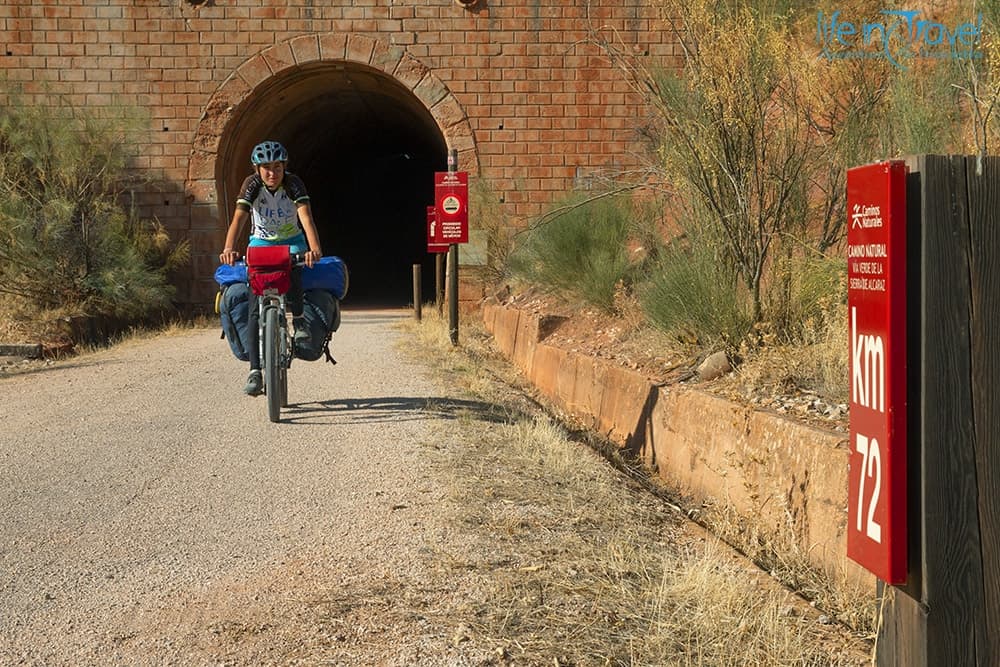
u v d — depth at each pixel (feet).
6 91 66.85
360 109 98.68
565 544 14.49
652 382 25.91
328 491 17.37
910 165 8.19
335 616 11.62
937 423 8.07
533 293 50.80
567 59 69.92
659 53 68.64
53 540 14.76
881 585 9.15
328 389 28.76
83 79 69.15
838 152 27.04
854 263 8.92
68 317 50.39
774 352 23.31
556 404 33.86
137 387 30.45
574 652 10.71
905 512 8.29
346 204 134.41
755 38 26.03
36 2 68.64
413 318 60.54
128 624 11.54
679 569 13.60
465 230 42.93
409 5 69.87
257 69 69.72
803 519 16.78
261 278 22.09
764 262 27.32
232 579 13.02
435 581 12.78
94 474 18.81
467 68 70.13
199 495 17.21
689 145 27.12
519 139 70.38
